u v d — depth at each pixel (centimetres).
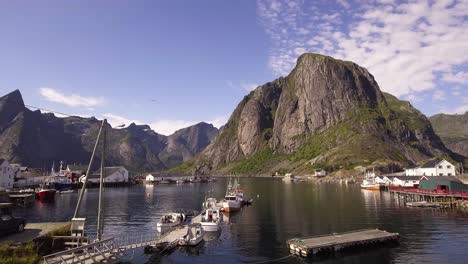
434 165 16175
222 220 7156
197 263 4166
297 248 4388
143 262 4194
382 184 14338
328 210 8312
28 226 4191
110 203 10931
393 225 6125
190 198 12781
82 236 3794
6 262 2998
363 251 4381
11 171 15375
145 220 7475
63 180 17475
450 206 8362
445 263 3900
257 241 5172
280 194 13238
